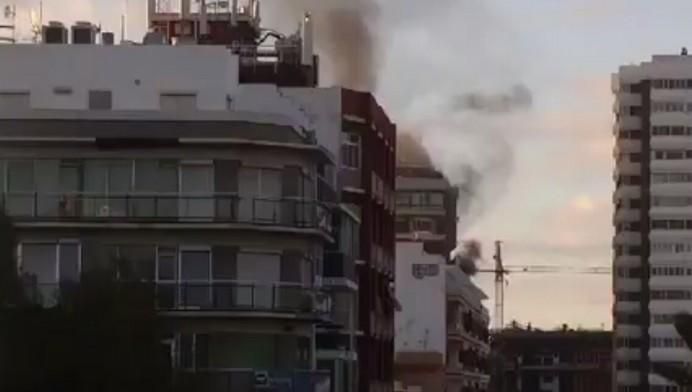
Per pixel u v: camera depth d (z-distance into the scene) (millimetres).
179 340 64750
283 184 67438
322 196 74375
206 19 89938
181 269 65312
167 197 65375
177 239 65438
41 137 64938
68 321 55156
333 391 77750
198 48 74625
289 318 66438
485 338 184500
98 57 74500
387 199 95375
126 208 65125
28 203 64812
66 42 78875
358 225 84562
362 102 86312
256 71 88062
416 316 134125
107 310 55781
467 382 154250
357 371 83125
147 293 57469
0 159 65250
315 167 70938
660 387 193375
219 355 65250
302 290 67250
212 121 66125
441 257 142375
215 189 65812
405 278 134875
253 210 66125
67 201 64812
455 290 144250
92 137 65188
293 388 64875
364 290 86062
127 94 74250
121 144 65500
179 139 65500
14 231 58906
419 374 131500
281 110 74750
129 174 65625
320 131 84188
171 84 74375
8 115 65438
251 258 66188
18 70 74438
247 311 65250
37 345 54719
